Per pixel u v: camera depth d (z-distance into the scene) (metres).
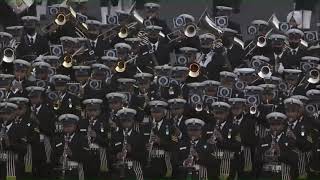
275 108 85.75
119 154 82.94
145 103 85.75
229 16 94.31
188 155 82.62
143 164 83.50
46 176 84.06
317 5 98.00
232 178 83.19
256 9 98.75
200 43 91.25
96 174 83.81
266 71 88.31
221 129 83.31
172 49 92.19
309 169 83.88
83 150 82.94
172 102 84.00
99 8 98.19
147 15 92.69
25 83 86.00
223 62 90.50
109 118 84.38
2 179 82.62
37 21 91.06
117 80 87.19
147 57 90.19
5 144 82.31
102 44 91.50
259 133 85.69
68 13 92.69
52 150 83.25
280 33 93.31
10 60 87.75
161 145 83.44
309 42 92.88
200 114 84.44
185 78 87.50
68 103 85.19
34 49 90.56
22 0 95.69
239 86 86.38
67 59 88.44
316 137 84.12
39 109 84.12
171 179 83.81
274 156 83.19
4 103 82.00
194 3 99.25
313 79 88.00
